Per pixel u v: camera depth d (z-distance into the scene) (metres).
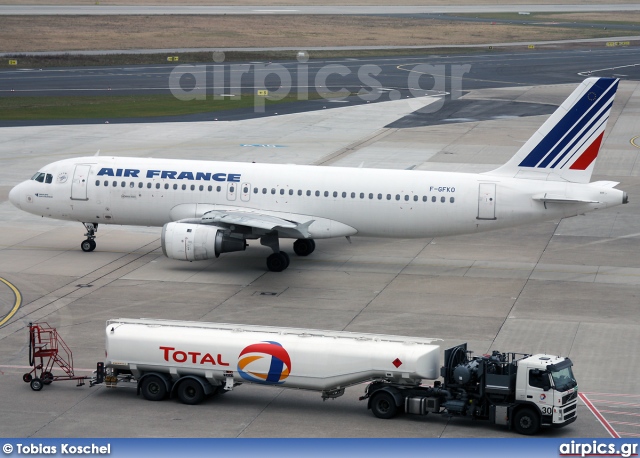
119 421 68.31
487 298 100.94
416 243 126.50
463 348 71.50
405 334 88.25
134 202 116.19
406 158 177.12
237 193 114.38
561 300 100.19
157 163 117.81
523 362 66.44
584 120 107.31
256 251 121.12
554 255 119.44
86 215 117.94
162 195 115.56
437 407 68.62
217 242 106.00
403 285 105.94
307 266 114.06
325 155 178.75
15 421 68.12
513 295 102.12
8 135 192.50
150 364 72.25
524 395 66.19
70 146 182.12
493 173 111.56
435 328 90.31
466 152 183.75
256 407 71.81
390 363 68.19
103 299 98.88
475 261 116.88
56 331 83.19
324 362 69.38
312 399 73.75
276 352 70.12
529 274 110.69
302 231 104.38
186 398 72.12
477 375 67.75
